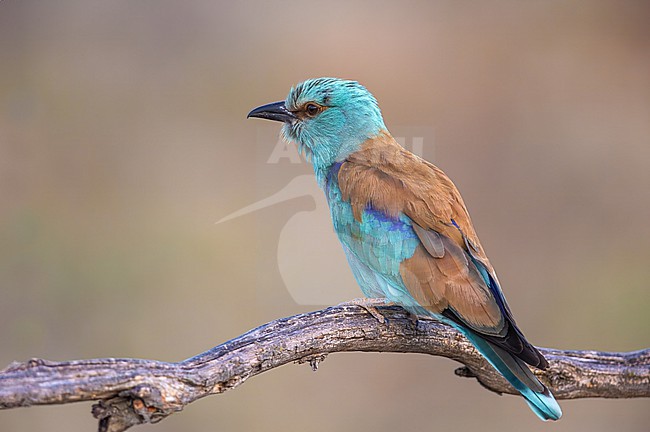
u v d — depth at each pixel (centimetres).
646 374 860
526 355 755
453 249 817
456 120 1670
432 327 830
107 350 1290
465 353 836
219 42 1748
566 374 845
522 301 1466
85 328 1298
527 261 1509
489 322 782
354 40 1761
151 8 1752
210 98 1659
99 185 1487
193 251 1367
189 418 1262
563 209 1572
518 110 1683
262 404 1309
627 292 1439
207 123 1619
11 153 1505
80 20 1723
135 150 1547
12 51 1647
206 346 1307
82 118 1573
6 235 1364
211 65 1711
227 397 1291
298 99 990
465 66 1741
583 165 1606
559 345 1420
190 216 1434
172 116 1617
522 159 1622
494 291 815
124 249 1369
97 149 1530
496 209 1573
